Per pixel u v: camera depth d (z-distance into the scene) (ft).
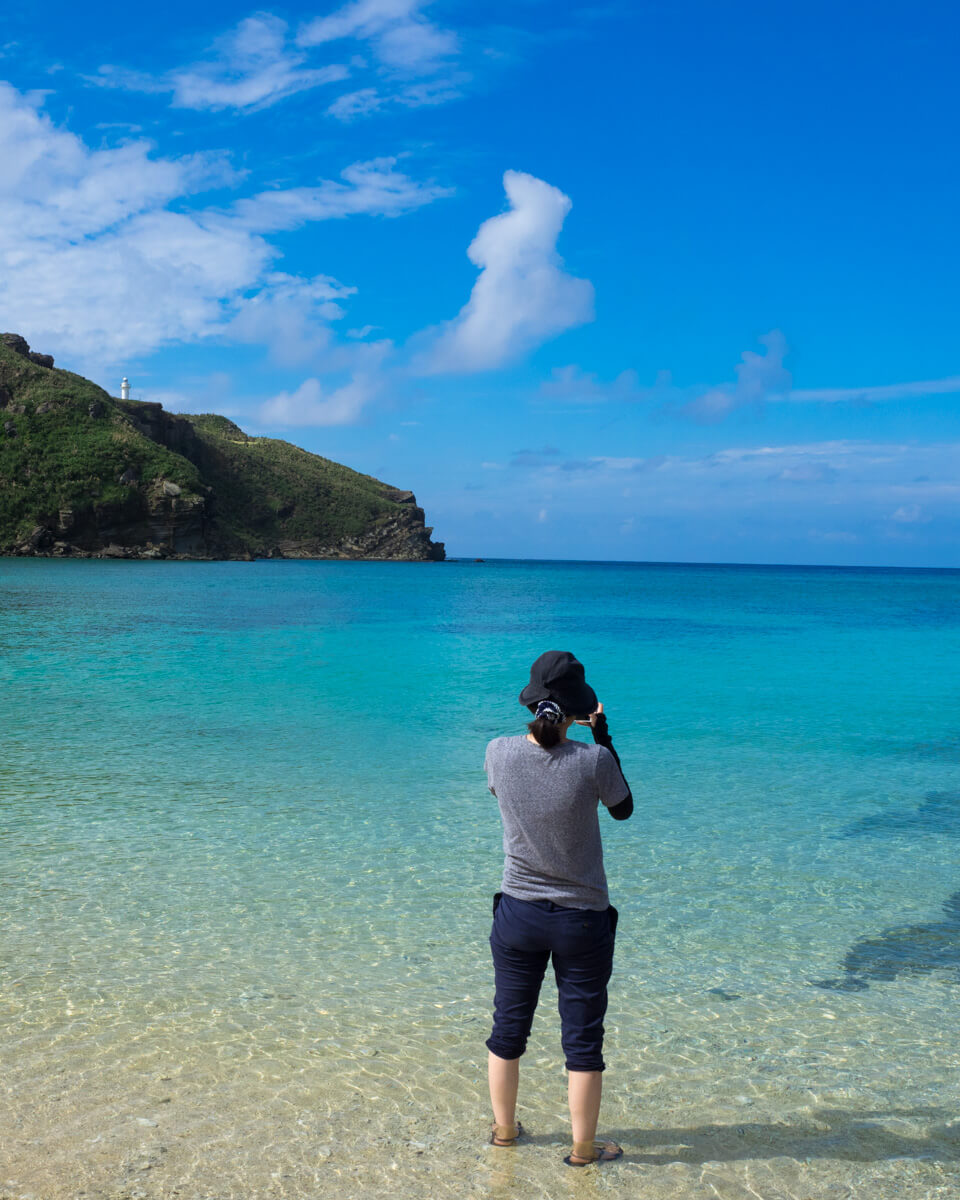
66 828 23.39
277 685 52.03
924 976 15.19
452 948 16.05
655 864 21.54
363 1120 10.28
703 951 16.24
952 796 28.50
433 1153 9.62
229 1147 9.62
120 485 370.12
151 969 14.87
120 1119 10.17
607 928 9.23
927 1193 9.11
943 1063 12.10
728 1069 11.87
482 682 54.80
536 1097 10.99
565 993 9.36
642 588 235.61
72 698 45.83
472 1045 12.34
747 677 59.88
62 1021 12.84
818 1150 9.89
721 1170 9.46
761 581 331.98
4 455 365.40
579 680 9.33
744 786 29.76
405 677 56.80
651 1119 10.55
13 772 29.66
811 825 25.07
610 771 9.09
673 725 41.78
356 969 15.06
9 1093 10.74
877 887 19.90
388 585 214.07
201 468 505.25
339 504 538.47
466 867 20.81
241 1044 12.22
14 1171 9.04
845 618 122.93
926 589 269.85
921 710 46.34
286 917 17.48
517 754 9.27
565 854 9.02
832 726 41.50
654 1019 13.44
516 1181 9.14
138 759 32.04
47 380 419.13
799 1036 12.90
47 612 102.01
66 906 17.84
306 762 32.12
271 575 251.80
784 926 17.52
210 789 27.96
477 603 148.87
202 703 45.01
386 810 25.82
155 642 73.82
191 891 18.86
